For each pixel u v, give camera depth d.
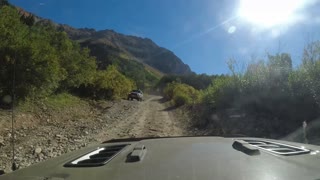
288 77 11.87
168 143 2.76
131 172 1.86
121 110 26.78
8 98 18.05
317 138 8.79
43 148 10.17
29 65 18.72
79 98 32.00
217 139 2.95
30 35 21.39
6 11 20.03
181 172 1.82
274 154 2.32
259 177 1.74
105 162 2.14
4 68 17.80
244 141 2.73
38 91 20.58
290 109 11.21
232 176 1.74
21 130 14.01
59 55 29.36
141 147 2.51
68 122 17.91
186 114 21.92
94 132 14.35
